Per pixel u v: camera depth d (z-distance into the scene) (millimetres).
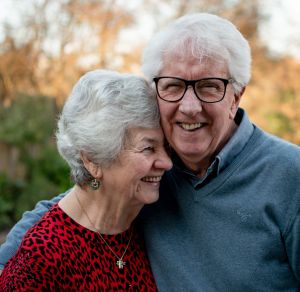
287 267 1888
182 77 1808
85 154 1906
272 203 1855
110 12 8953
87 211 1964
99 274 1905
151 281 2033
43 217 1943
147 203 1979
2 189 8617
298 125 9891
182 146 1898
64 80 8984
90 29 8984
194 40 1787
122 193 1942
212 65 1797
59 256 1823
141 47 9031
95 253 1926
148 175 1944
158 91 1874
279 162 1888
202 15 1848
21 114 8891
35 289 1756
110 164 1900
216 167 1925
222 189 1932
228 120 1922
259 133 2020
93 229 1960
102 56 8992
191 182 2008
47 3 8820
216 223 1941
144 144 1894
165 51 1832
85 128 1865
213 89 1824
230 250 1907
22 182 8867
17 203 8656
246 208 1887
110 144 1855
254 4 9586
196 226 1984
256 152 1945
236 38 1839
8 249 2078
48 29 8906
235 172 1927
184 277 1979
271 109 9875
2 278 1823
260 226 1870
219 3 9461
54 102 9141
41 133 8945
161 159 1939
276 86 9945
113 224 1987
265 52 9883
